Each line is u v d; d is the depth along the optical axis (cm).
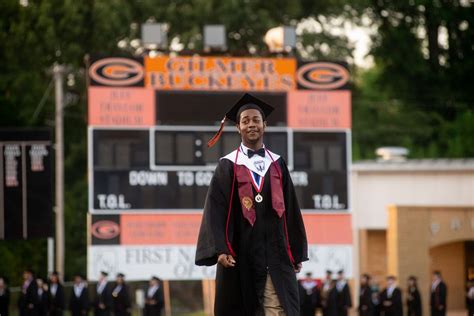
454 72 7238
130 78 3491
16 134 3550
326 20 6644
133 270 3500
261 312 1081
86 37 6191
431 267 5016
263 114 1106
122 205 3478
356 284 4909
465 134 6950
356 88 7000
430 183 4944
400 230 4616
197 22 6150
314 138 3559
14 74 6081
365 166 4934
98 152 3469
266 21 6150
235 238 1092
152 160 3481
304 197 3550
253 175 1090
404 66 7119
